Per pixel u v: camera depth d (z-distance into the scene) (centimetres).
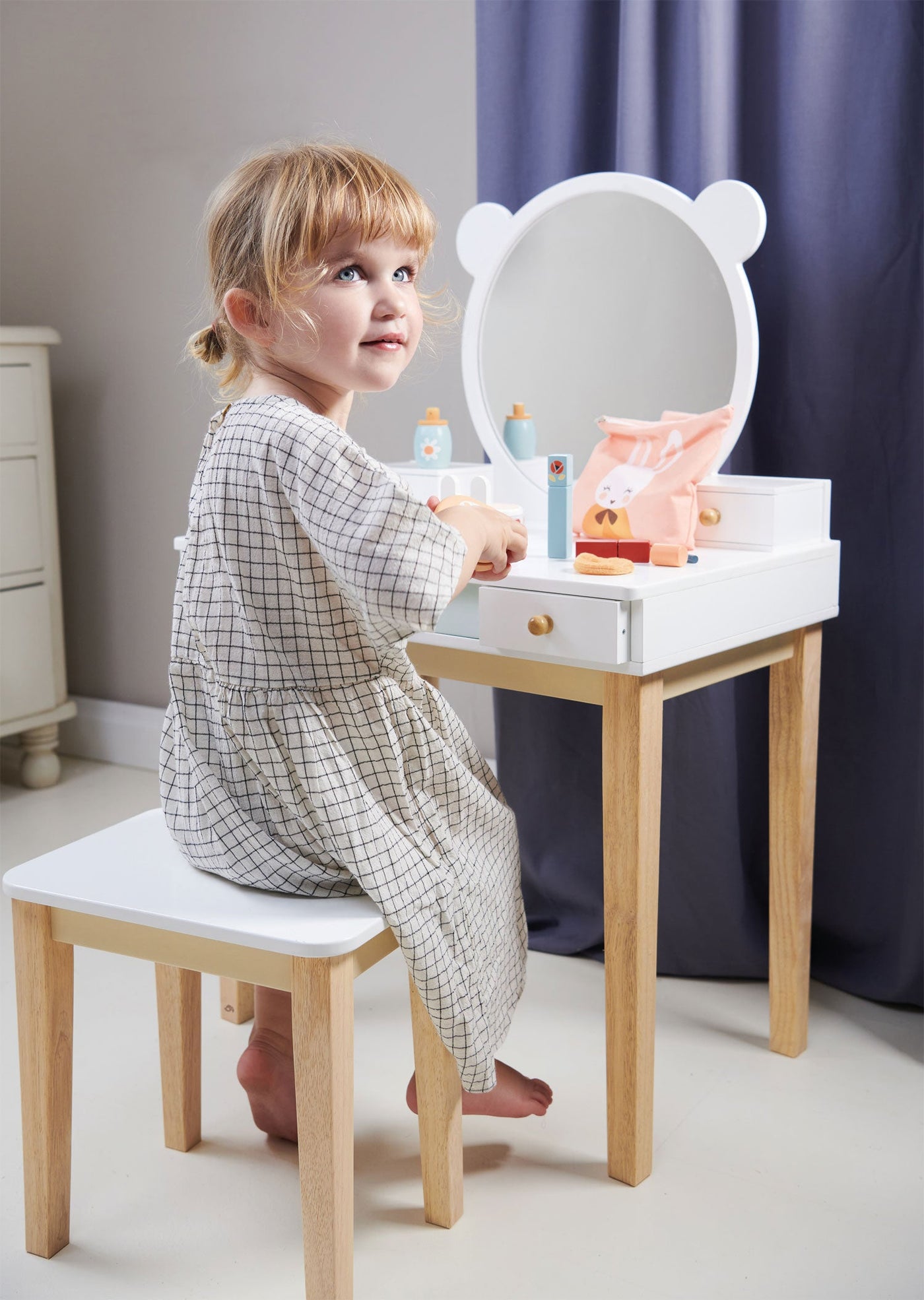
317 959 104
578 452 174
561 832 193
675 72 166
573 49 175
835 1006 177
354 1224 130
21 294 278
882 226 160
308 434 103
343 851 108
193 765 116
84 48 257
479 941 119
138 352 264
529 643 131
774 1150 142
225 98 242
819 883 181
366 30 223
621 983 133
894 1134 145
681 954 185
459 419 226
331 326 111
